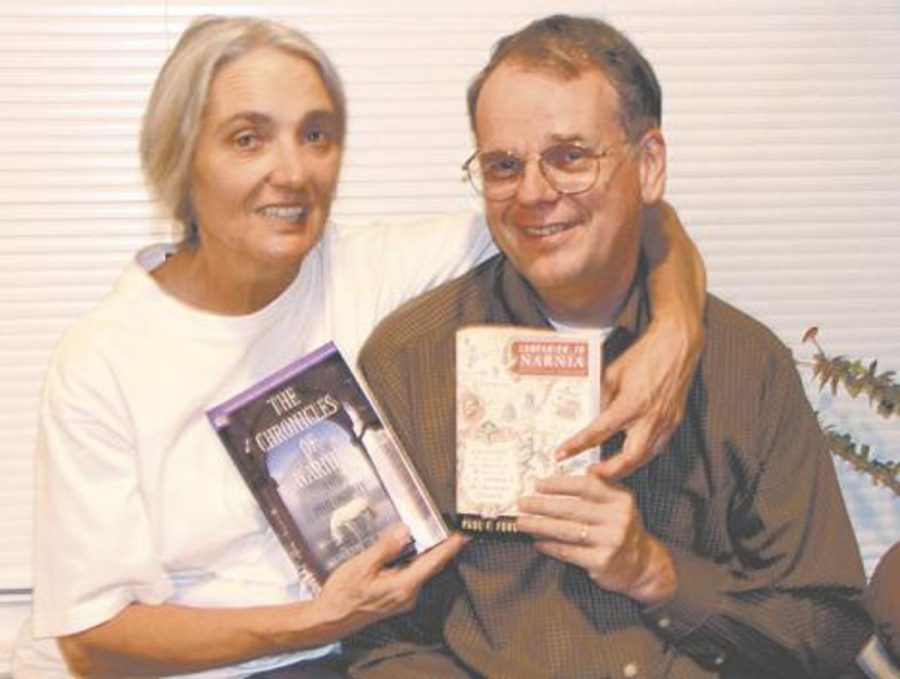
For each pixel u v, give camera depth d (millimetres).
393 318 1704
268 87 1524
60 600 1628
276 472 1593
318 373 1613
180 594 1680
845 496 2318
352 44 2164
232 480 1641
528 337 1549
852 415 2307
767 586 1651
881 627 1820
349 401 1608
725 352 1662
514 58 1541
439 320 1688
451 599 1670
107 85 2127
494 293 1687
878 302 2305
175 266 1662
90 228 2152
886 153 2270
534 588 1636
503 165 1534
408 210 2215
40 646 1810
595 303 1630
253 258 1564
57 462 1609
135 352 1613
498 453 1552
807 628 1645
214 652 1607
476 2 2172
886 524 2312
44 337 2164
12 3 2086
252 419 1596
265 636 1592
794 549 1660
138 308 1631
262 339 1645
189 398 1618
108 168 2145
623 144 1531
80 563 1612
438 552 1568
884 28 2238
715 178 2248
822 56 2232
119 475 1617
